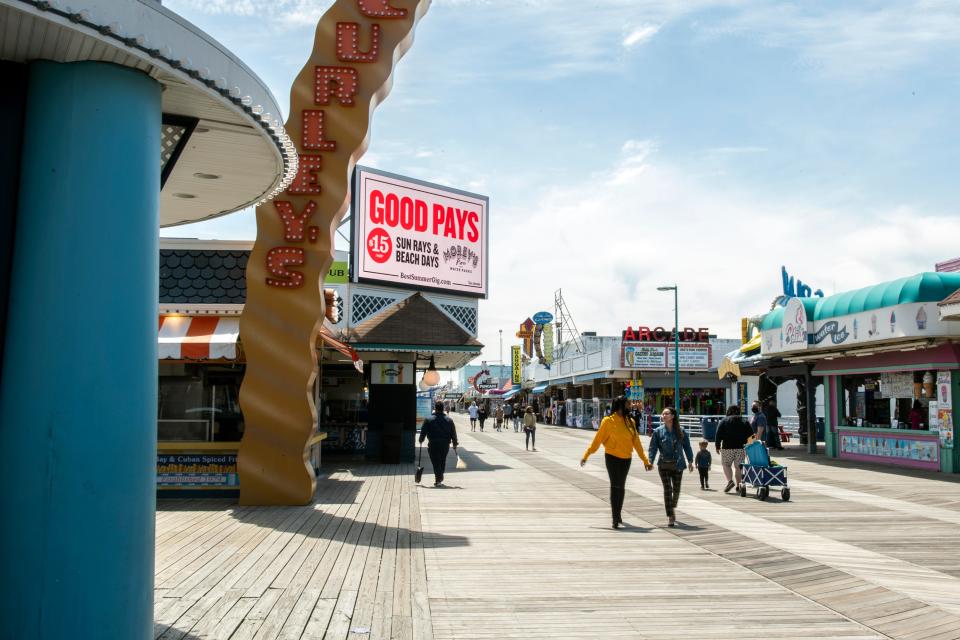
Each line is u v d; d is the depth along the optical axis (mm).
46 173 4684
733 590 8047
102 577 4602
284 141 6109
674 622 6910
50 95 4730
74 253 4645
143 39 4418
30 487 4539
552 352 71750
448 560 9422
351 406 29531
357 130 15211
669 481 12117
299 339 14484
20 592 4500
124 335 4762
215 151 6219
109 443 4668
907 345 21438
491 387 102375
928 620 7000
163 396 15344
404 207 26719
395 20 15641
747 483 15789
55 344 4598
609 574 8719
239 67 5168
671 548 10242
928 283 20391
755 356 31891
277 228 14758
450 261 28234
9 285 4855
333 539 10789
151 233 4984
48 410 4566
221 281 16234
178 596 7645
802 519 12797
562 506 14250
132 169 4840
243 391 14414
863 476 20203
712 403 51625
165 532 11320
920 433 22203
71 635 4504
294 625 6734
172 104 5438
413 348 24344
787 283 35281
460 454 28234
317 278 14617
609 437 12016
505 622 6891
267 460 14305
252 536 11000
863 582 8398
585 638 6469
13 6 3877
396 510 13664
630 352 49281
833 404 26688
